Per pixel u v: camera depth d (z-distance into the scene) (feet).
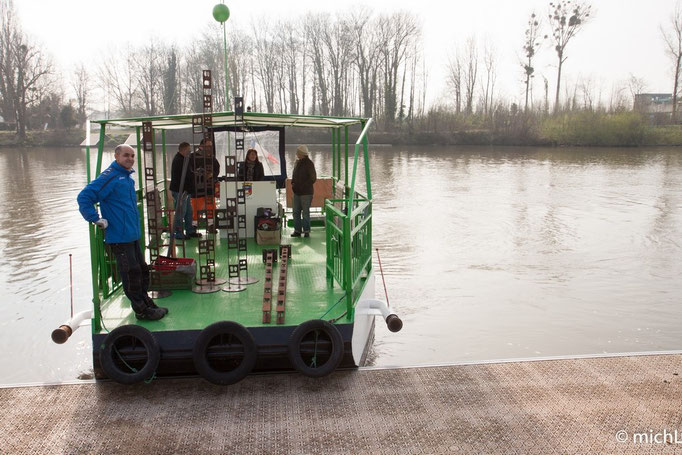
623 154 169.27
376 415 14.85
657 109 288.71
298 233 28.94
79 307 30.35
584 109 215.51
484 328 28.40
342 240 18.48
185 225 27.86
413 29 236.84
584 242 49.47
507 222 59.36
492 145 214.69
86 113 240.12
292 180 28.66
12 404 15.31
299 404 15.40
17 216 59.67
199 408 15.17
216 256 24.95
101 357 15.83
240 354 16.28
